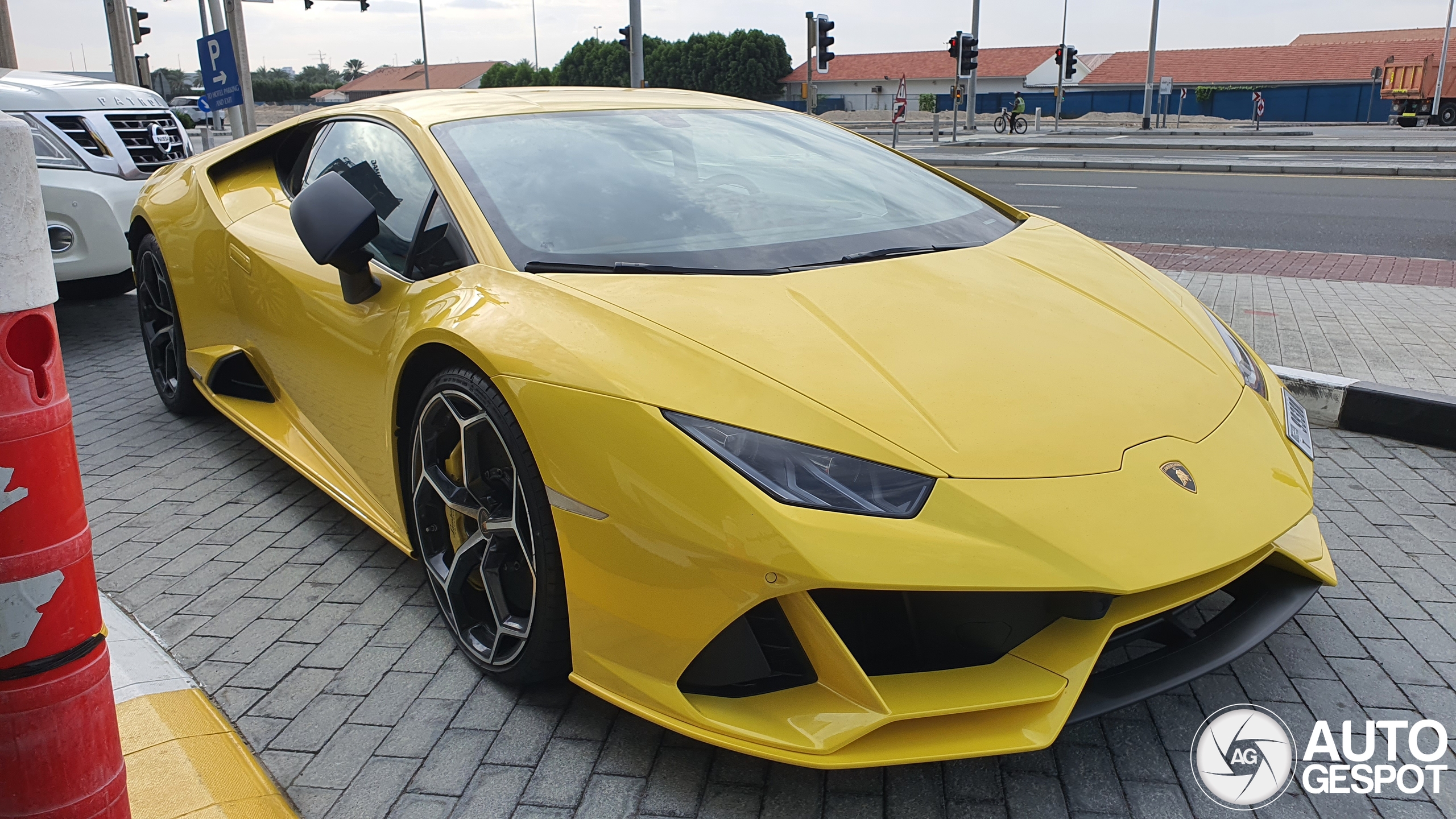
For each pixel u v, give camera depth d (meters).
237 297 3.19
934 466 1.66
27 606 1.15
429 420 2.22
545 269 2.14
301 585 2.68
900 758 1.61
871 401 1.75
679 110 3.01
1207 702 2.10
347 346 2.54
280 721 2.08
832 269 2.21
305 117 3.34
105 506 3.20
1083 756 1.93
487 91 3.04
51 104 5.05
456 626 2.25
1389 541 2.84
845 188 2.75
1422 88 35.91
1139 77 70.75
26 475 1.13
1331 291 6.20
